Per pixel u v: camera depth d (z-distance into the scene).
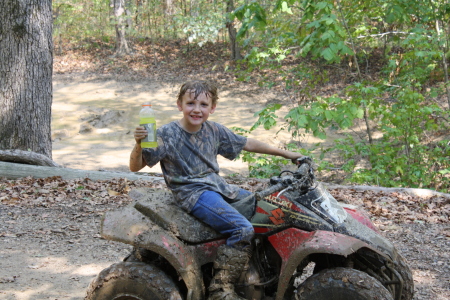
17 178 8.63
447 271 4.74
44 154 9.95
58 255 5.14
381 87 10.17
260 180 8.58
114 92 20.11
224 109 18.23
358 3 10.22
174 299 2.95
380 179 9.27
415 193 7.96
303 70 10.20
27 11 9.51
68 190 7.74
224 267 3.00
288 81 10.24
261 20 7.65
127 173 8.86
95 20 26.98
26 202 7.16
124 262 3.15
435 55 9.15
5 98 9.54
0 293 4.13
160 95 19.83
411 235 5.91
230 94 19.45
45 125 9.98
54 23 23.95
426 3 10.14
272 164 10.14
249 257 3.05
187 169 3.15
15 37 9.50
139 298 3.00
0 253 5.12
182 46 24.98
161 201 3.29
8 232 5.81
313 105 7.79
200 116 3.12
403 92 9.22
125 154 14.91
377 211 6.84
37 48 9.71
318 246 2.75
